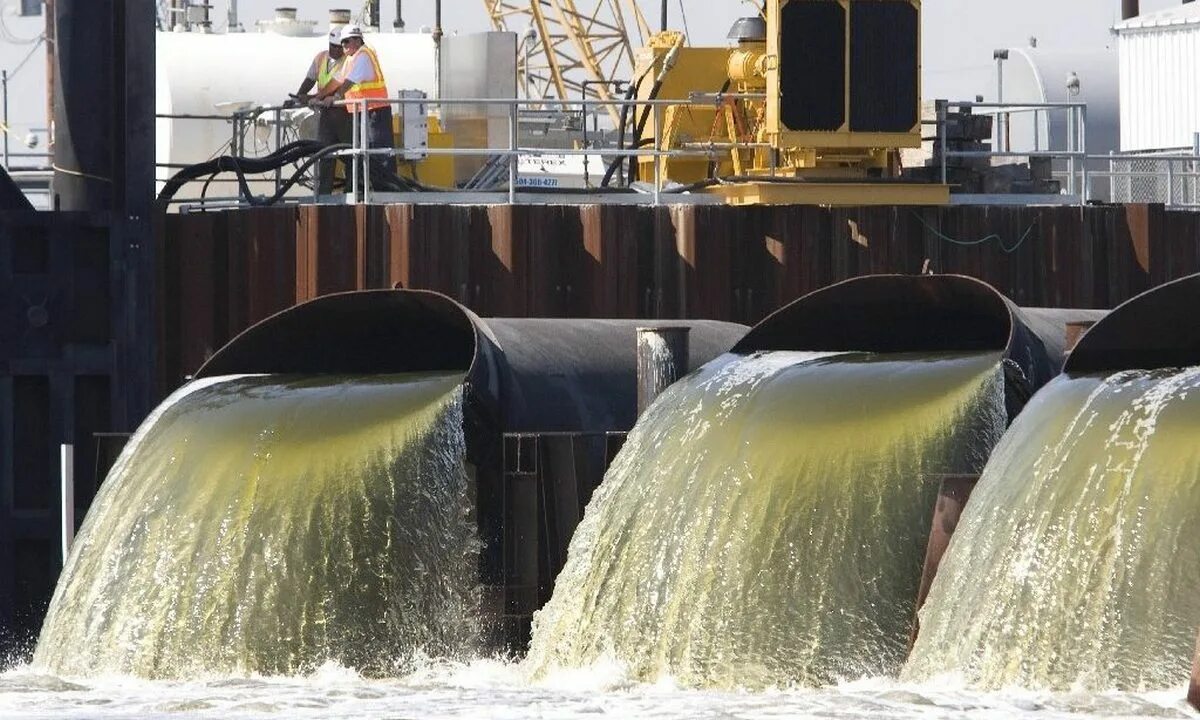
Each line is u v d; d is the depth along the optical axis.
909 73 137.12
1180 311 91.38
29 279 134.88
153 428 113.88
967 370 99.44
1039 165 147.12
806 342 109.44
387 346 116.88
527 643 105.62
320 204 134.00
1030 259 136.00
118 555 108.56
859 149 137.50
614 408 112.62
